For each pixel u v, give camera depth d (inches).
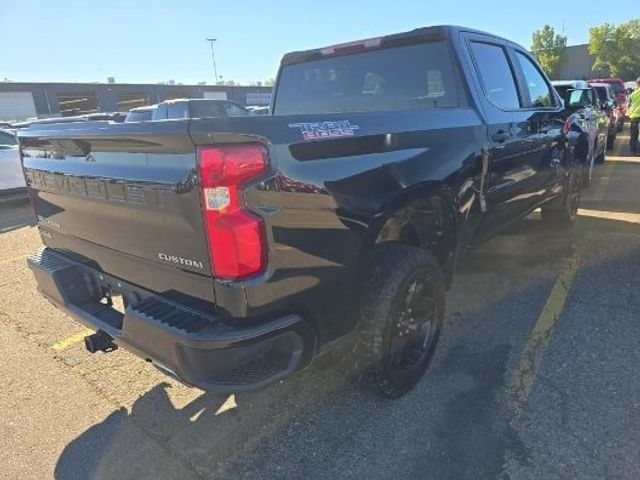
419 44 140.1
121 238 100.2
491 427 106.7
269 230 81.2
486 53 151.0
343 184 93.5
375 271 106.4
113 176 94.7
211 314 86.4
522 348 136.5
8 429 114.2
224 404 120.4
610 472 92.9
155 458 103.9
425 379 124.3
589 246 217.5
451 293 174.1
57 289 113.6
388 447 103.0
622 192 323.6
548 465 95.4
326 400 119.1
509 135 152.8
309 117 89.1
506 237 234.2
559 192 220.4
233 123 77.3
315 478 96.7
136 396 125.2
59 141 107.1
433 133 118.3
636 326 144.3
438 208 126.6
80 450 107.0
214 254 81.0
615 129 569.9
